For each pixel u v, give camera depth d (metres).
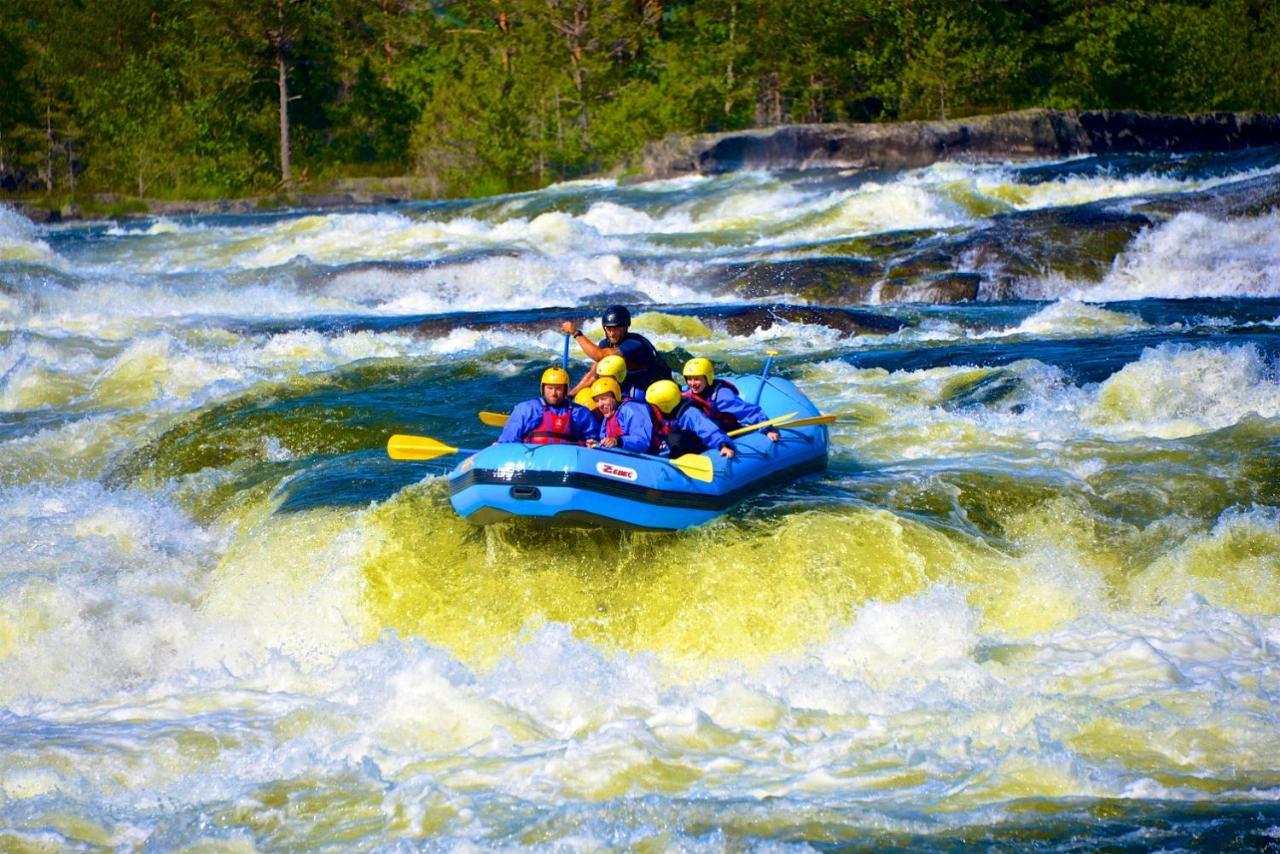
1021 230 56.41
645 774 16.91
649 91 126.69
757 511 24.31
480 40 147.88
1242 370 31.14
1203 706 18.02
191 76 141.75
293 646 23.33
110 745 18.92
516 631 22.91
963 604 21.83
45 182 139.50
